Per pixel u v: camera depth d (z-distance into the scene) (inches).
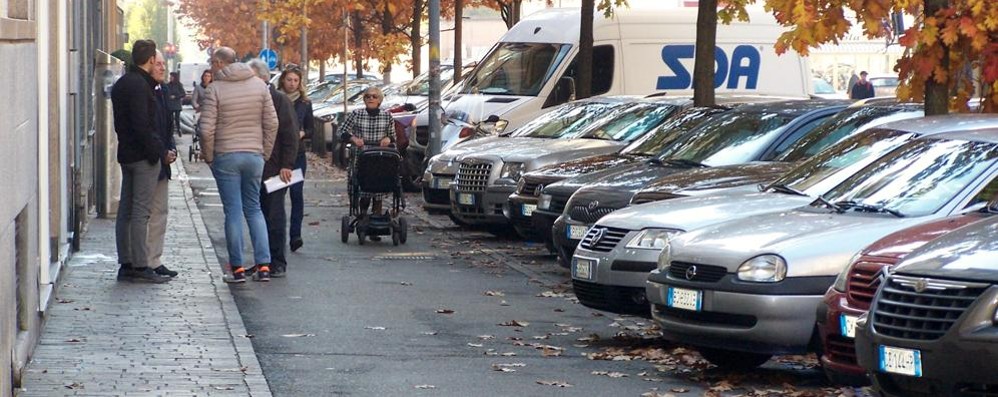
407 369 467.5
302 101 807.7
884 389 344.2
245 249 814.5
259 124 657.6
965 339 321.4
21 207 411.2
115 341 485.1
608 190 653.3
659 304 463.2
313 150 1930.4
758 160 668.7
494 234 927.7
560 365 480.1
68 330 503.2
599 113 940.0
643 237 515.2
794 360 499.8
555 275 724.0
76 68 730.2
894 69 633.6
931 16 607.5
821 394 431.5
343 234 860.6
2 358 364.5
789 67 1233.4
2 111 362.6
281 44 2362.2
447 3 1907.0
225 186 657.0
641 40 1187.9
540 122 961.5
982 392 322.3
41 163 518.0
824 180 515.8
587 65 1128.8
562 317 587.5
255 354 475.2
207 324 526.3
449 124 1159.0
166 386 415.5
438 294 647.1
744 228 457.7
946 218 408.8
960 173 449.1
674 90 1192.2
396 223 856.3
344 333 535.5
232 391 412.5
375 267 745.0
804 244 434.6
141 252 629.0
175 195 1140.5
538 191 797.9
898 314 339.3
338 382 443.5
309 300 616.7
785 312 429.1
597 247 531.5
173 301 578.9
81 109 790.5
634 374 466.0
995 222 360.8
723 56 1214.3
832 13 619.5
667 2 2244.1
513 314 592.1
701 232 468.1
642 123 903.7
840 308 391.5
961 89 640.4
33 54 459.2
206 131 649.6
